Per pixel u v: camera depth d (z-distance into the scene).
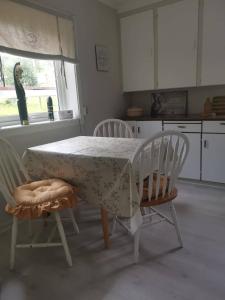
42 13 2.11
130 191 1.35
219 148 2.54
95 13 2.77
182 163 1.53
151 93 3.42
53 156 1.63
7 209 1.43
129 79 3.25
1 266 1.56
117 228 1.92
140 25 2.98
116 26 3.15
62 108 2.66
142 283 1.34
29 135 2.13
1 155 1.71
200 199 2.38
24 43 1.97
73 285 1.36
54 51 2.26
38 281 1.41
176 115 3.12
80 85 2.63
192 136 2.67
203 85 2.72
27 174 1.81
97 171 1.46
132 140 1.93
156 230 1.86
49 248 1.74
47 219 1.93
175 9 2.70
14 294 1.32
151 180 1.42
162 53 2.90
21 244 1.64
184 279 1.36
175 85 2.90
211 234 1.77
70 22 2.42
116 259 1.56
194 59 2.71
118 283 1.35
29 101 2.30
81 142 1.92
